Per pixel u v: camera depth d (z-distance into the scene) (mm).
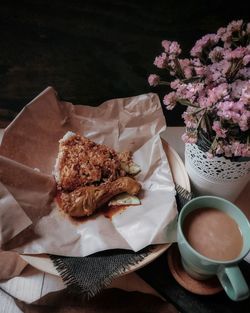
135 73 495
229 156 348
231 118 300
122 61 479
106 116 474
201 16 430
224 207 360
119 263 360
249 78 341
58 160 435
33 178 403
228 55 320
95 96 528
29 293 376
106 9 418
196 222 354
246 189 465
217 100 306
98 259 364
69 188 423
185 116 345
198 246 337
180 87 333
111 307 370
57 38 446
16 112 541
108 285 362
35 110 446
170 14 426
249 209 446
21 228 358
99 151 443
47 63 475
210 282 376
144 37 451
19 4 407
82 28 437
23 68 479
